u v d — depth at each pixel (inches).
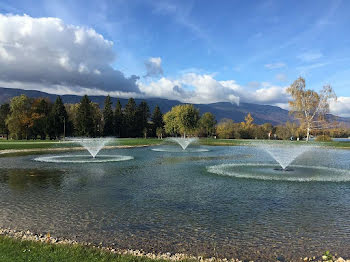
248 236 371.6
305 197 589.0
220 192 629.6
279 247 337.4
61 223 413.4
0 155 1432.1
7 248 290.7
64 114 3890.3
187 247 334.6
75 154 1508.4
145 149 1973.4
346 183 740.7
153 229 394.0
